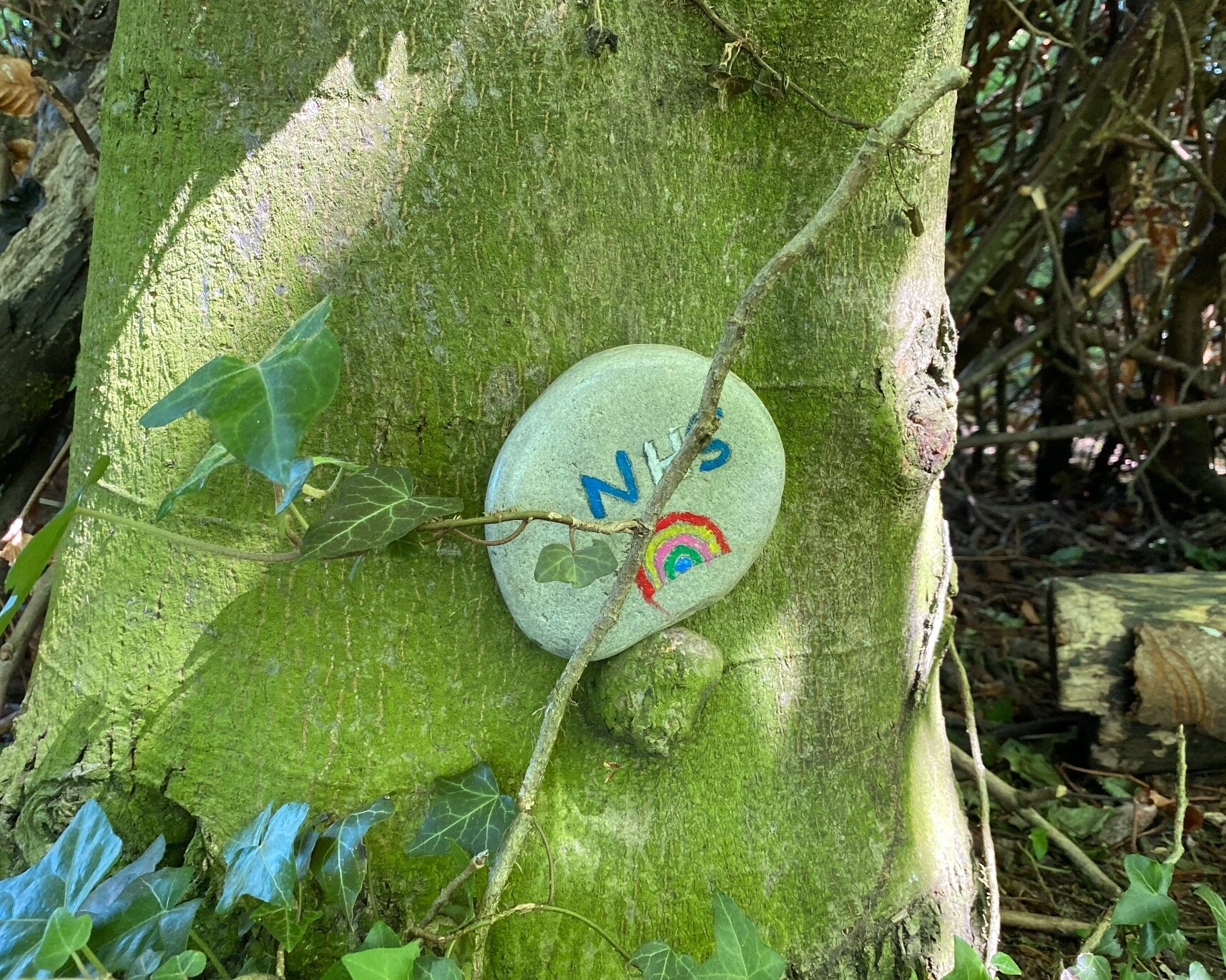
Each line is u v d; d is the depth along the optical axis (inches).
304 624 14.3
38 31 30.5
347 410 14.1
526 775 13.3
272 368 10.9
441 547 14.4
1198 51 37.7
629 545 13.4
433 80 13.6
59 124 27.4
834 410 15.5
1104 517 52.3
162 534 12.2
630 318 14.6
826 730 16.4
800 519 15.9
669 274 14.7
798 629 16.1
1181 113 41.7
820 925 15.7
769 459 14.1
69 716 15.0
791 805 16.0
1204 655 26.1
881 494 16.3
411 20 13.4
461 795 14.0
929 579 18.6
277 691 14.2
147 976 11.9
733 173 14.8
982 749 29.5
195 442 14.6
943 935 17.2
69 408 27.0
